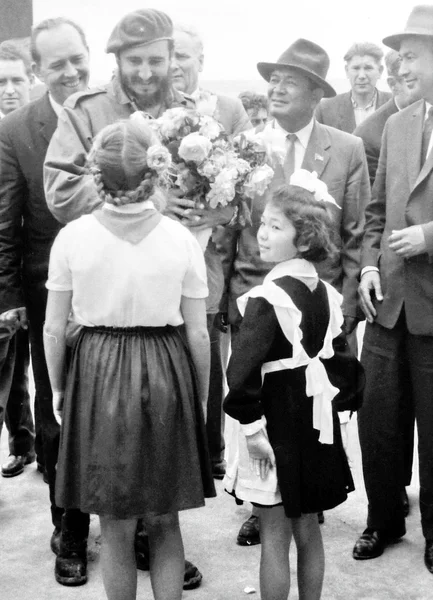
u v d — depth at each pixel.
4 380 3.55
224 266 3.40
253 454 2.48
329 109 5.71
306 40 3.27
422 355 3.15
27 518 3.61
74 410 2.46
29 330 3.24
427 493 3.16
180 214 2.83
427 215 3.12
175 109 2.78
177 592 2.54
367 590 2.99
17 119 3.15
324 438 2.50
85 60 3.18
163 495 2.39
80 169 2.89
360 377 2.68
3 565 3.20
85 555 3.13
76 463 2.46
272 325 2.44
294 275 2.50
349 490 2.63
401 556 3.26
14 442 4.10
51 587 3.04
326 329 2.55
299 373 2.48
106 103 3.00
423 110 3.21
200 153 2.70
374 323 3.29
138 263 2.34
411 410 3.44
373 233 3.38
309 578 2.64
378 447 3.24
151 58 2.90
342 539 3.39
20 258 3.26
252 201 3.18
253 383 2.43
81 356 2.44
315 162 3.37
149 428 2.39
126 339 2.40
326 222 2.48
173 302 2.41
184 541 3.38
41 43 3.12
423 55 3.12
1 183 3.14
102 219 2.37
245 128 3.59
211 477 2.55
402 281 3.17
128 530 2.50
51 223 3.17
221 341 4.61
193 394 2.50
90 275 2.35
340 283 3.46
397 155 3.23
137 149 2.31
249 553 3.29
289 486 2.45
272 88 3.32
